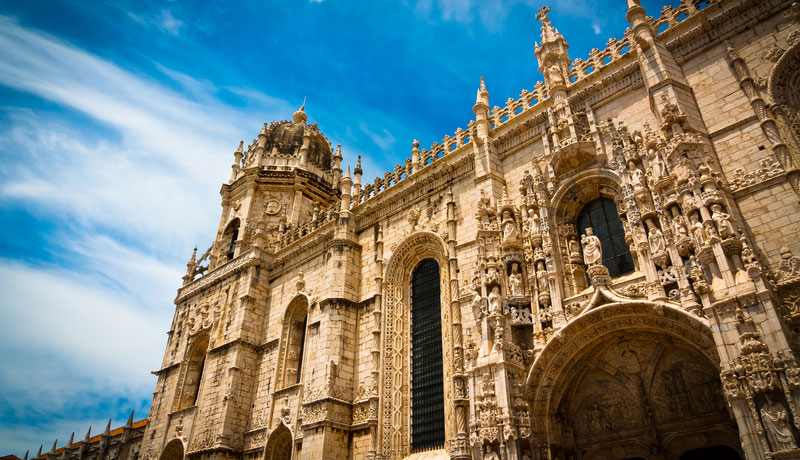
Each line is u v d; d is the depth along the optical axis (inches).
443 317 1259.8
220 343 1803.6
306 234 1852.9
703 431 853.8
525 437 903.1
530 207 1130.7
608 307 901.2
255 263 1855.3
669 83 999.6
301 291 1686.8
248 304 1776.6
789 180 842.2
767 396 660.1
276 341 1684.3
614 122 1123.3
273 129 2456.9
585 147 1114.7
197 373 1924.2
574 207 1128.2
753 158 895.1
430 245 1401.3
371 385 1325.0
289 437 1467.8
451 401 1156.5
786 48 927.0
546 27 1378.0
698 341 812.6
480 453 925.8
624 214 1021.2
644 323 887.1
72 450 2529.5
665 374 917.8
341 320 1440.7
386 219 1550.2
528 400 953.5
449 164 1397.6
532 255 1084.5
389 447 1237.7
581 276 1052.5
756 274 721.0
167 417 1824.6
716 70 1005.8
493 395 936.3
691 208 827.4
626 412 943.0
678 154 888.3
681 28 1079.6
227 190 2260.1
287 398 1523.1
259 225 1966.0
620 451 930.7
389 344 1369.3
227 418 1576.0
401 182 1551.4
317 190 2219.5
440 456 1135.6
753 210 860.0
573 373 986.1
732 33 1010.1
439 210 1397.6
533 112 1291.8
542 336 989.2
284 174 2182.6
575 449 970.7
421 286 1406.3
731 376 696.4
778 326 679.1
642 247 912.9
